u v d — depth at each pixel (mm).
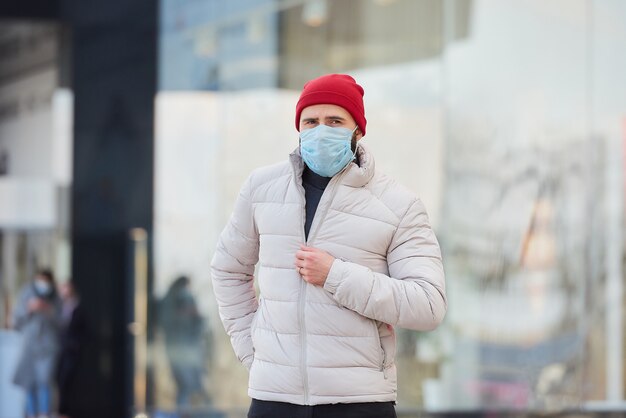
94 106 18188
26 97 18281
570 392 15539
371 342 6305
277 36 17016
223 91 17391
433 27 16141
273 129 17047
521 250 15719
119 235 18016
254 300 6992
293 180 6500
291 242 6391
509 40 15875
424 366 15797
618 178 15617
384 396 6348
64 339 18234
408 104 16203
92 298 18156
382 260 6461
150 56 17938
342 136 6281
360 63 16516
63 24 18219
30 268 18359
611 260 15570
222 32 17375
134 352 17922
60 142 18219
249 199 6688
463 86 16016
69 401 18188
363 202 6402
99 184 18094
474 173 15922
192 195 17594
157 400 17688
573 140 15711
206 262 17406
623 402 15461
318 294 6270
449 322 15797
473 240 15859
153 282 17781
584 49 15734
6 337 18359
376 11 16438
